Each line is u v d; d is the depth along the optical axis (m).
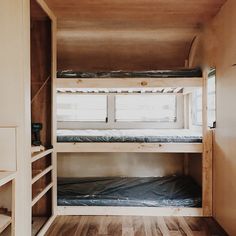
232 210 2.55
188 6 2.77
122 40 4.04
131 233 2.70
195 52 3.98
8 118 2.13
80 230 2.78
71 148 3.21
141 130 4.32
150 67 4.54
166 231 2.75
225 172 2.74
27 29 2.20
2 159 2.10
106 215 3.20
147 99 4.77
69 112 4.77
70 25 3.53
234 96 2.47
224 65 2.72
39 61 3.12
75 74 3.18
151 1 2.65
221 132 2.85
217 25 2.94
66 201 3.23
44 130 3.12
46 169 2.83
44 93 3.12
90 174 4.54
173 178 4.27
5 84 2.13
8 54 2.13
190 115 4.50
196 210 3.19
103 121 4.78
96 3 2.72
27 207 2.16
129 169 4.53
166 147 3.20
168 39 4.04
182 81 3.17
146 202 3.21
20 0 2.12
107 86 3.17
